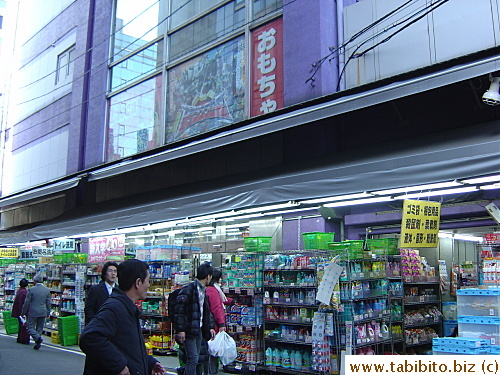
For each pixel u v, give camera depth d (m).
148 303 10.76
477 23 8.48
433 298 10.21
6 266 17.70
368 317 7.96
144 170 16.70
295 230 11.92
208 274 6.60
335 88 10.51
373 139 10.55
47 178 20.33
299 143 11.40
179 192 13.20
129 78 16.91
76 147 18.36
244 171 13.08
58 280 14.05
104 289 7.25
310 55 10.77
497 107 8.80
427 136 8.69
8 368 8.84
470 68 6.62
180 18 15.18
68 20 20.75
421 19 9.22
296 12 11.26
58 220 17.31
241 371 8.66
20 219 23.44
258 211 10.84
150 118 15.60
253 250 8.83
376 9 10.10
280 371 8.17
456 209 9.57
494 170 6.17
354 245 7.86
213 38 13.83
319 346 7.50
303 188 8.38
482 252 7.33
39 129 21.67
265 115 10.16
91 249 12.77
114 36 18.09
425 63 9.07
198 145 11.09
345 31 10.66
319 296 7.39
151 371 3.69
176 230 15.52
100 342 3.23
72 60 20.09
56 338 12.47
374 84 8.23
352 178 7.71
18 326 13.98
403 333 8.98
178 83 14.79
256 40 12.45
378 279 8.45
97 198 18.61
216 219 12.20
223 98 13.13
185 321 6.34
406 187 7.59
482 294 5.91
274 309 8.48
